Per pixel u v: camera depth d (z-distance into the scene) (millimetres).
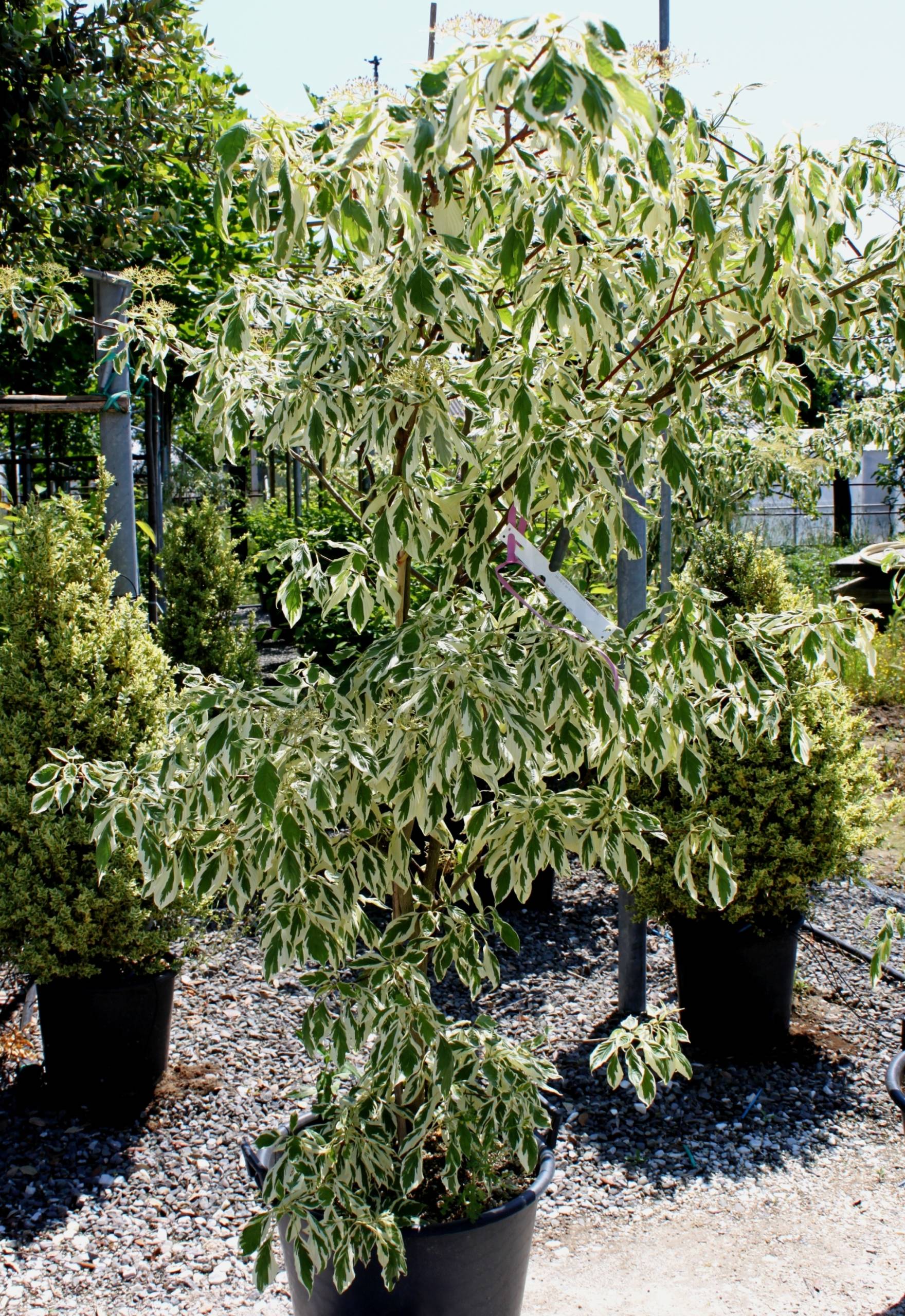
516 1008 4309
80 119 5871
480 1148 2252
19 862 3385
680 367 2162
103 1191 3080
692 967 3941
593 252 1933
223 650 6859
